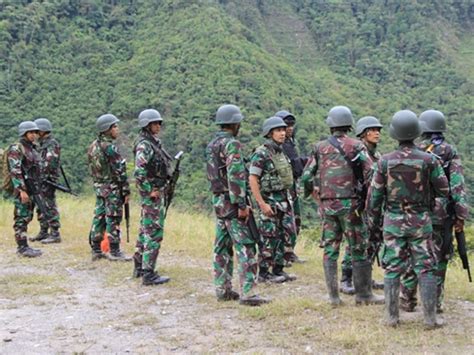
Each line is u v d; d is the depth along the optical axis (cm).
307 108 5147
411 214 511
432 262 515
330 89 6706
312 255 919
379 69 8238
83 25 6397
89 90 5053
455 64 8438
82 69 5575
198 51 5706
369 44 9025
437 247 560
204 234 1105
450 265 943
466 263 569
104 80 5244
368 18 9444
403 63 8431
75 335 525
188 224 1200
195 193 2770
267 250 712
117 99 4866
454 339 490
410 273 561
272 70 5788
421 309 580
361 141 618
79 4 6600
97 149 834
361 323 533
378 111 6312
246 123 3897
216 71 5259
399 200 511
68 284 716
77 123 4416
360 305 594
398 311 524
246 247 602
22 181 862
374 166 529
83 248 934
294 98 5300
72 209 1375
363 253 591
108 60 5788
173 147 3944
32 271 789
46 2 6341
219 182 604
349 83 7438
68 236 1057
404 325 526
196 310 599
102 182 842
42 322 565
